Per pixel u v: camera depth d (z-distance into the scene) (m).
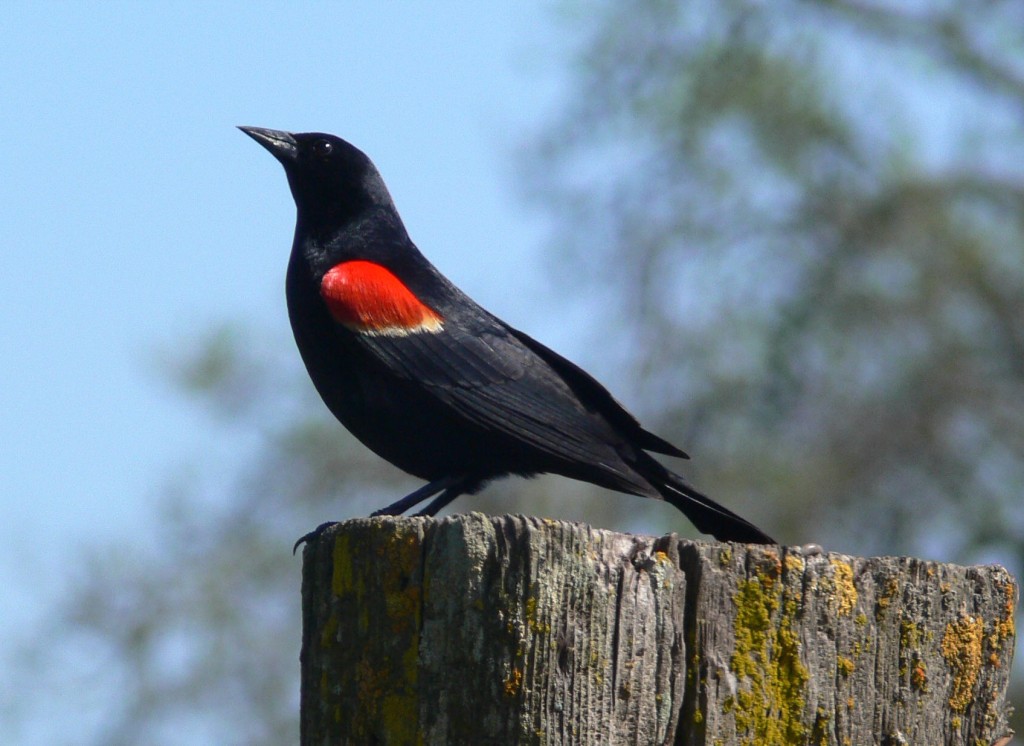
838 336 19.92
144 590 19.84
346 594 6.44
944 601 6.64
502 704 6.13
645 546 6.36
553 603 6.19
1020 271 19.84
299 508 20.88
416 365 10.26
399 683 6.26
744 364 19.91
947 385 19.77
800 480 19.45
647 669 6.24
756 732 6.26
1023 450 19.88
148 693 19.62
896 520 19.72
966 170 20.11
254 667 20.11
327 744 6.38
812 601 6.41
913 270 19.92
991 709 6.70
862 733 6.40
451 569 6.24
